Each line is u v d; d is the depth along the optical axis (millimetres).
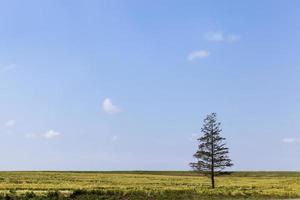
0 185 71625
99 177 122375
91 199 54906
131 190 62344
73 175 132125
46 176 119188
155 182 99812
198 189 70125
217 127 87000
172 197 61094
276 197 66000
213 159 85750
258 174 190125
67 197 54438
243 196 65500
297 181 112062
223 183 102312
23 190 60969
